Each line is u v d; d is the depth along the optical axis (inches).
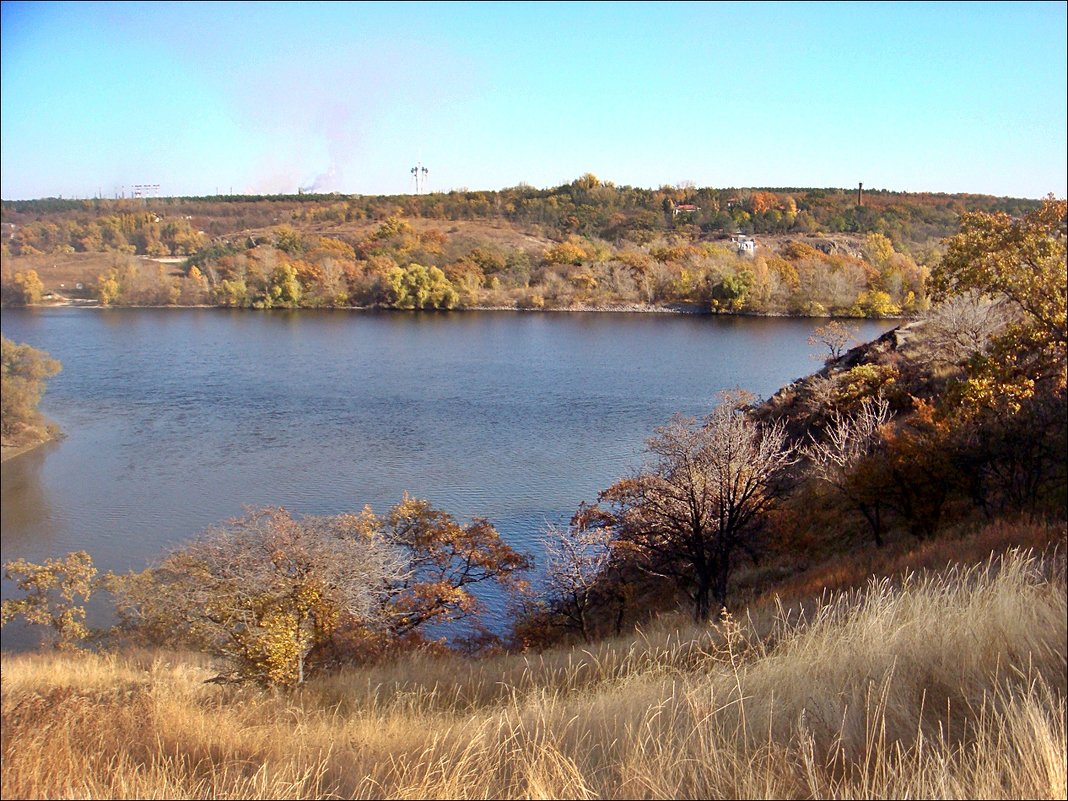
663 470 704.4
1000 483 632.4
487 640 775.7
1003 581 208.8
